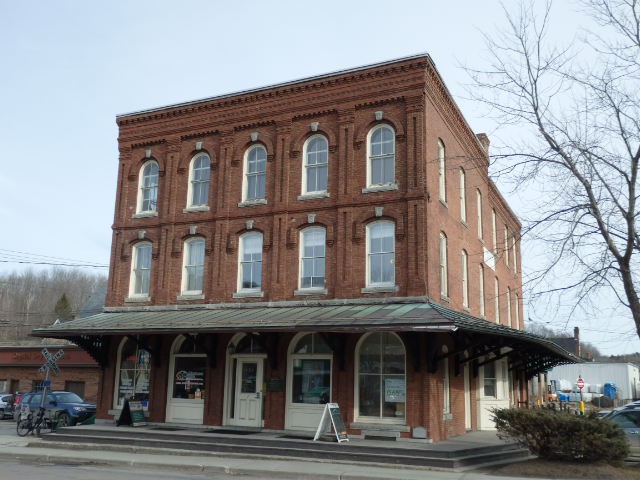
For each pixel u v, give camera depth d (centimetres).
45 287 7944
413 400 1911
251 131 2430
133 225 2584
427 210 2064
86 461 1775
